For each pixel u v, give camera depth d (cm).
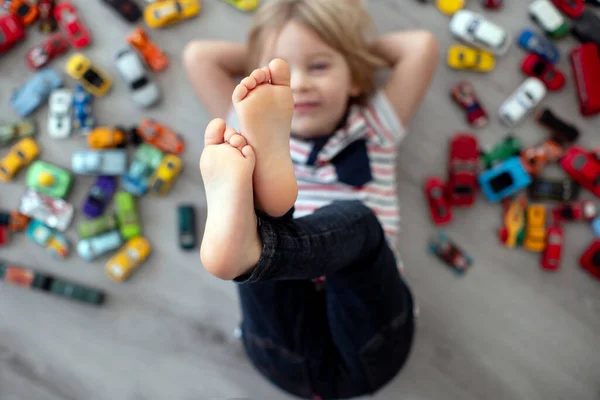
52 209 93
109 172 91
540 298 93
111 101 93
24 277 93
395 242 88
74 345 94
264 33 81
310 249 60
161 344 94
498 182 91
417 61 85
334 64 81
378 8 93
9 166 92
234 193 56
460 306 94
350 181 81
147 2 93
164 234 94
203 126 94
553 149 91
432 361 94
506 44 93
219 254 55
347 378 81
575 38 93
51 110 92
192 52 87
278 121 60
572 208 92
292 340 79
